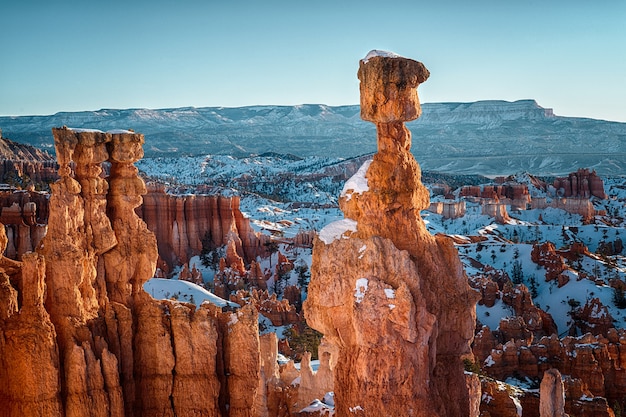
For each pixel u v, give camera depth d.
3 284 21.36
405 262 20.27
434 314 20.70
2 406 21.33
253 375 23.86
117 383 22.03
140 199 24.28
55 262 22.06
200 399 23.22
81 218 22.80
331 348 36.38
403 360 19.94
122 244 23.81
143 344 23.30
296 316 110.56
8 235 87.19
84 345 21.66
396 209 21.03
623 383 86.62
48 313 22.03
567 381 67.19
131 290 23.94
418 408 19.86
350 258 20.66
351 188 21.34
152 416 23.17
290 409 31.34
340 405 20.91
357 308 20.08
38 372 21.05
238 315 24.00
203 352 23.28
